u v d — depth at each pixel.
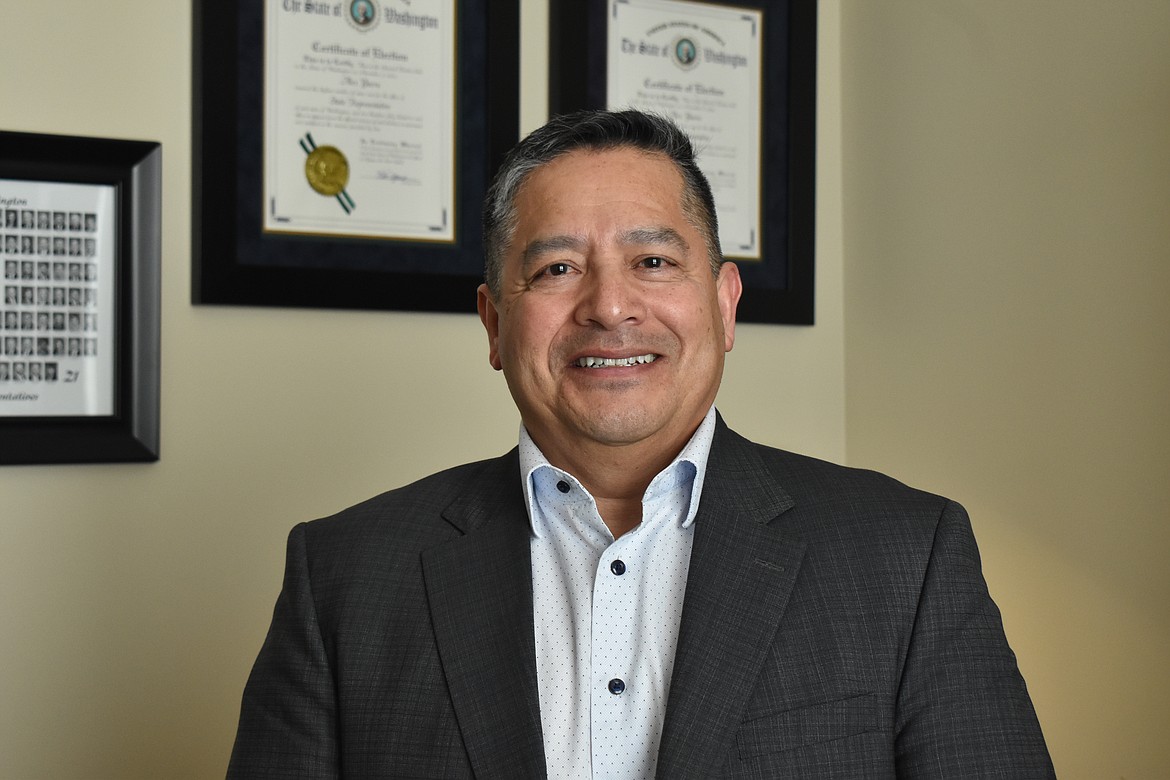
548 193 1.28
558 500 1.30
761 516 1.27
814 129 2.39
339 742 1.26
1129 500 1.71
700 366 1.29
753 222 2.34
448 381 2.14
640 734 1.19
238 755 1.30
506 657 1.22
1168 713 1.63
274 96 2.00
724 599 1.20
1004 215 1.98
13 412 1.84
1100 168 1.78
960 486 2.08
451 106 2.12
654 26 2.27
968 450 2.06
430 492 1.42
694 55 2.30
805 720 1.14
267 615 2.00
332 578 1.32
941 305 2.14
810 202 2.38
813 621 1.18
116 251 1.90
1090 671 1.79
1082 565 1.80
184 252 1.96
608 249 1.26
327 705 1.26
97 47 1.91
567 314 1.26
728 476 1.31
